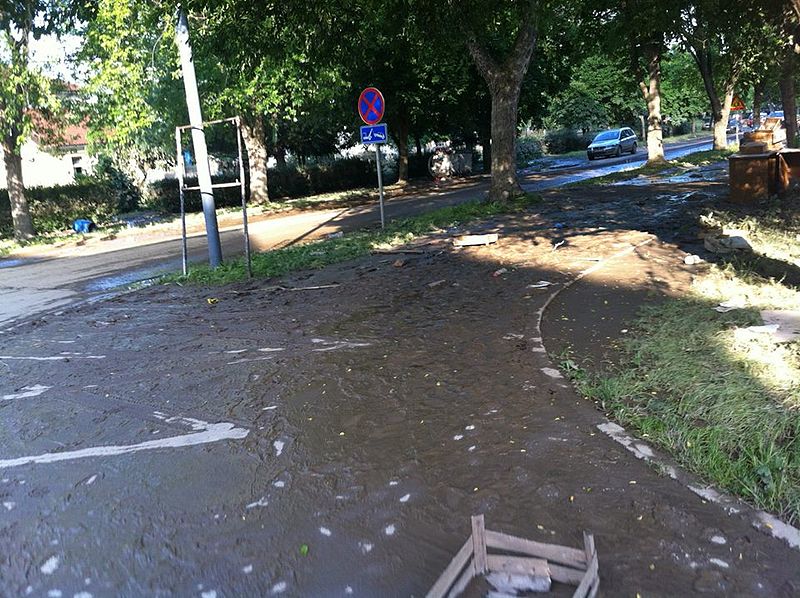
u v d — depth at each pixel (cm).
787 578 254
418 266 955
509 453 363
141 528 319
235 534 309
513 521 302
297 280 948
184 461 390
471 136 3781
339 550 291
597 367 482
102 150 2358
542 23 1333
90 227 2283
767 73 2756
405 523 308
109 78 1770
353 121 2984
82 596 271
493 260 943
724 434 357
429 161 3709
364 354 567
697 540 279
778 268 732
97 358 632
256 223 1969
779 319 539
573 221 1257
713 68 3203
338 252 1131
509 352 532
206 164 1081
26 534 320
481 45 1559
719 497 306
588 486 323
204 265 1184
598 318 607
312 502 333
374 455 378
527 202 1552
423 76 2758
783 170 1316
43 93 1814
